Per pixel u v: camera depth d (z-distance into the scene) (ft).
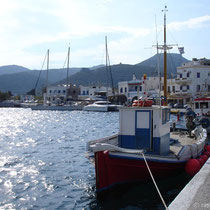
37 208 35.81
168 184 43.04
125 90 306.35
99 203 36.83
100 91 353.72
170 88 264.52
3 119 200.23
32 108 319.68
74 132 118.52
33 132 120.26
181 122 89.92
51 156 66.13
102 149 36.99
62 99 389.19
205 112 109.19
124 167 38.09
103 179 37.19
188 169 42.78
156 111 42.27
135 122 43.01
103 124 153.58
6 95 517.14
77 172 51.80
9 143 87.92
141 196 38.42
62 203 37.29
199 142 49.44
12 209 35.50
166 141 46.06
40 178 48.14
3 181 46.37
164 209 34.99
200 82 241.14
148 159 38.99
